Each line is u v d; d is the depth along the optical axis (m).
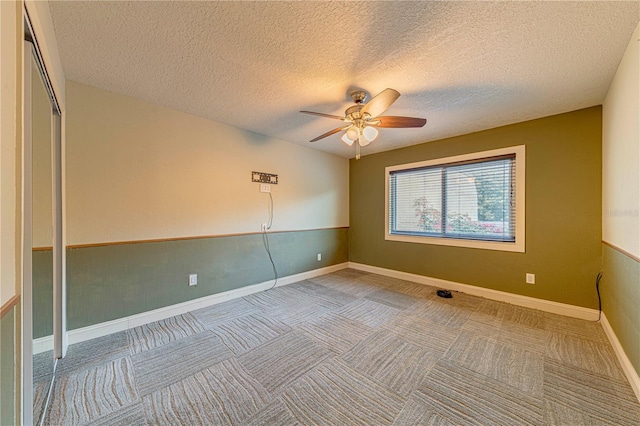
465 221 3.41
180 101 2.48
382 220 4.32
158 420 1.34
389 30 1.48
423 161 3.78
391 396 1.52
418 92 2.23
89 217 2.18
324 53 1.71
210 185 2.97
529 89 2.16
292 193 3.89
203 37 1.57
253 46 1.65
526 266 2.88
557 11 1.32
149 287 2.51
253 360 1.88
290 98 2.39
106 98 2.26
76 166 2.11
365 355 1.94
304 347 2.05
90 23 1.44
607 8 1.29
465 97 2.32
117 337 2.21
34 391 1.39
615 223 1.99
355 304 2.98
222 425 1.31
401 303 3.00
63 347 1.91
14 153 0.84
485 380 1.65
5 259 0.77
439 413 1.39
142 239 2.47
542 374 1.71
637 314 1.53
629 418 1.35
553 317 2.59
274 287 3.62
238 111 2.71
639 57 1.42
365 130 2.15
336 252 4.61
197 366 1.81
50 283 1.72
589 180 2.50
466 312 2.73
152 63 1.85
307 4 1.30
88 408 1.42
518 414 1.38
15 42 0.85
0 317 0.71
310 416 1.37
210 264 2.97
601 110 2.43
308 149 4.13
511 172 3.02
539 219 2.79
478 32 1.49
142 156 2.47
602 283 2.40
